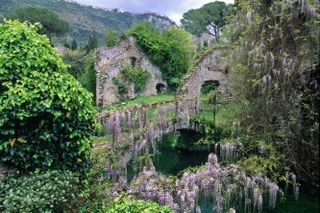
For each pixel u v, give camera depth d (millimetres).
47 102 5270
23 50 5465
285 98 10031
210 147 13406
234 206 8094
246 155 9992
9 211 4160
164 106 11844
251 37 10500
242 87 10594
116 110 9695
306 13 9758
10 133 5203
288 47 10133
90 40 38562
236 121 10641
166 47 23188
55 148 5625
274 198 8383
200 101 13031
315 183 10320
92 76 22828
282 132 10016
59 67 5840
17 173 5188
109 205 5539
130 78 21859
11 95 5137
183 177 7332
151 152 11688
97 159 7180
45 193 4492
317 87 10641
